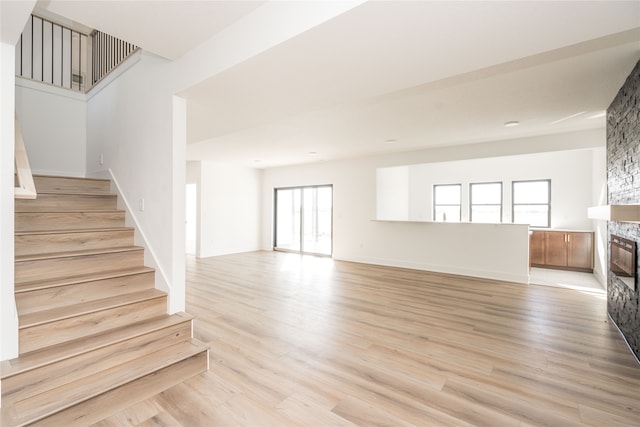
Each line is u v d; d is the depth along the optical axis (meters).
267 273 5.88
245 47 2.02
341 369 2.42
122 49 3.72
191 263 6.89
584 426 1.80
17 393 1.75
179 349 2.41
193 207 9.47
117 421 1.83
